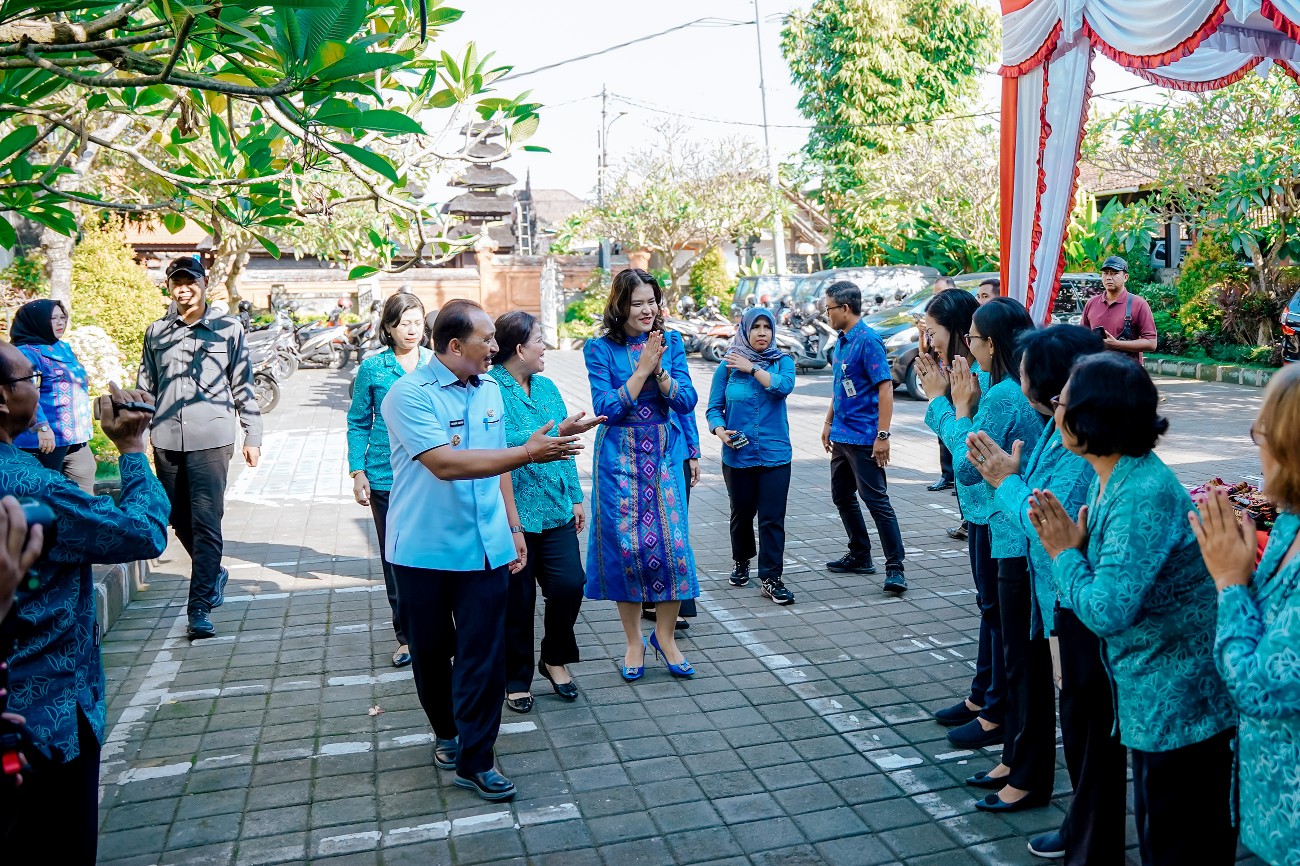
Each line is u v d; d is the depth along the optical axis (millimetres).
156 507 2678
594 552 4949
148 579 6828
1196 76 7312
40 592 2473
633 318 4875
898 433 12031
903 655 5270
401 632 5211
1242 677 2090
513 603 4668
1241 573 2232
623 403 4754
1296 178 14781
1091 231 20938
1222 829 2656
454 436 3779
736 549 6449
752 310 6074
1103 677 3012
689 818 3721
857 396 6293
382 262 4160
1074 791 3152
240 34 2582
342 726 4543
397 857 3494
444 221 4121
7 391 2453
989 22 31281
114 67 2686
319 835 3639
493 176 35625
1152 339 8383
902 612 5938
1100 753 3045
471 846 3559
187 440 5652
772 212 29266
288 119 2828
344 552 7512
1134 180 18016
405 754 4270
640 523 4875
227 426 5758
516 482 4660
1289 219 15688
